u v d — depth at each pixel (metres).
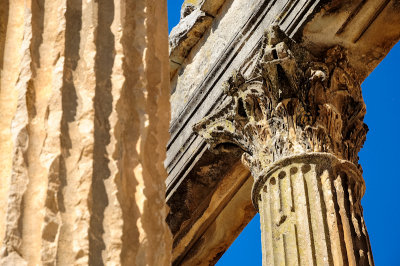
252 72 11.71
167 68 4.35
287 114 11.15
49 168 3.61
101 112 3.84
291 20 11.70
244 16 13.38
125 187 3.72
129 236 3.61
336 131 11.26
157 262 3.67
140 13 4.33
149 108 4.05
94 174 3.65
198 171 13.95
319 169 10.63
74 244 3.47
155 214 3.78
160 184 3.89
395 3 11.55
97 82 3.91
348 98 11.59
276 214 10.41
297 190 10.44
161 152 4.00
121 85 3.95
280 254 10.03
